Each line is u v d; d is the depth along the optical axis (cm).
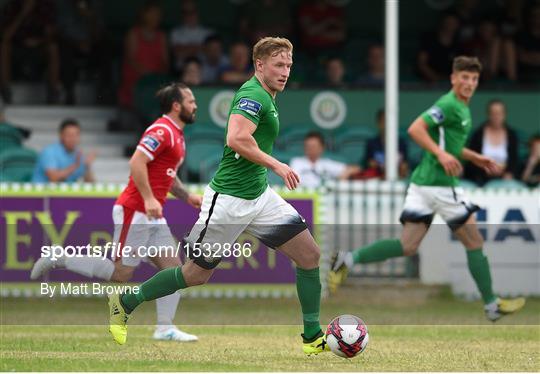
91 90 6706
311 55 6888
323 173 5491
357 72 7094
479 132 5791
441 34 6706
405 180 5591
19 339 3550
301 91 6225
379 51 6600
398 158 5822
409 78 7150
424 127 3975
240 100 2872
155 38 6512
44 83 6700
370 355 3138
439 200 4009
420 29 7319
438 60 6681
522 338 3741
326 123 6241
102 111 6562
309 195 5047
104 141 6350
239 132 2839
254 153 2833
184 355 3105
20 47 6562
